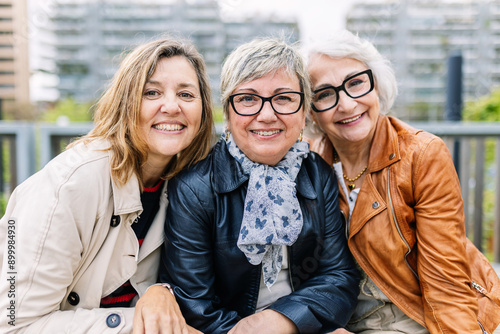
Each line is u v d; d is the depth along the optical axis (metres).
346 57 1.43
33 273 1.17
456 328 1.25
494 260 2.71
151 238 1.38
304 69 1.35
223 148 1.42
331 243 1.41
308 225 1.36
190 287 1.29
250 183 1.30
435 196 1.34
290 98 1.29
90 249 1.28
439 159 1.36
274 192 1.30
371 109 1.45
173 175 1.39
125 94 1.26
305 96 1.37
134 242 1.32
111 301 1.38
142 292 1.38
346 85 1.43
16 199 1.28
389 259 1.39
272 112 1.26
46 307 1.20
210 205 1.32
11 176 2.59
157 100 1.27
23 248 1.18
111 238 1.29
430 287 1.33
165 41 1.32
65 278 1.22
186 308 1.27
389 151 1.42
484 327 1.35
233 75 1.30
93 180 1.23
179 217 1.31
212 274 1.34
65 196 1.18
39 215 1.18
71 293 1.33
